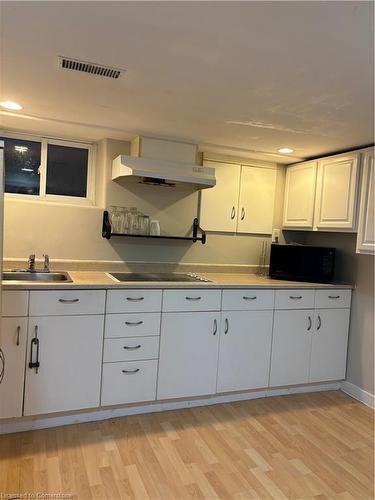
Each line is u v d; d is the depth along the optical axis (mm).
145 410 2674
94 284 2406
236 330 2855
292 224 3531
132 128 2754
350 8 1211
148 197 3221
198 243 3434
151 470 2035
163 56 1619
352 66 1625
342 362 3246
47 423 2410
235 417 2686
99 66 1754
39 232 2936
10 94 2174
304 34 1383
